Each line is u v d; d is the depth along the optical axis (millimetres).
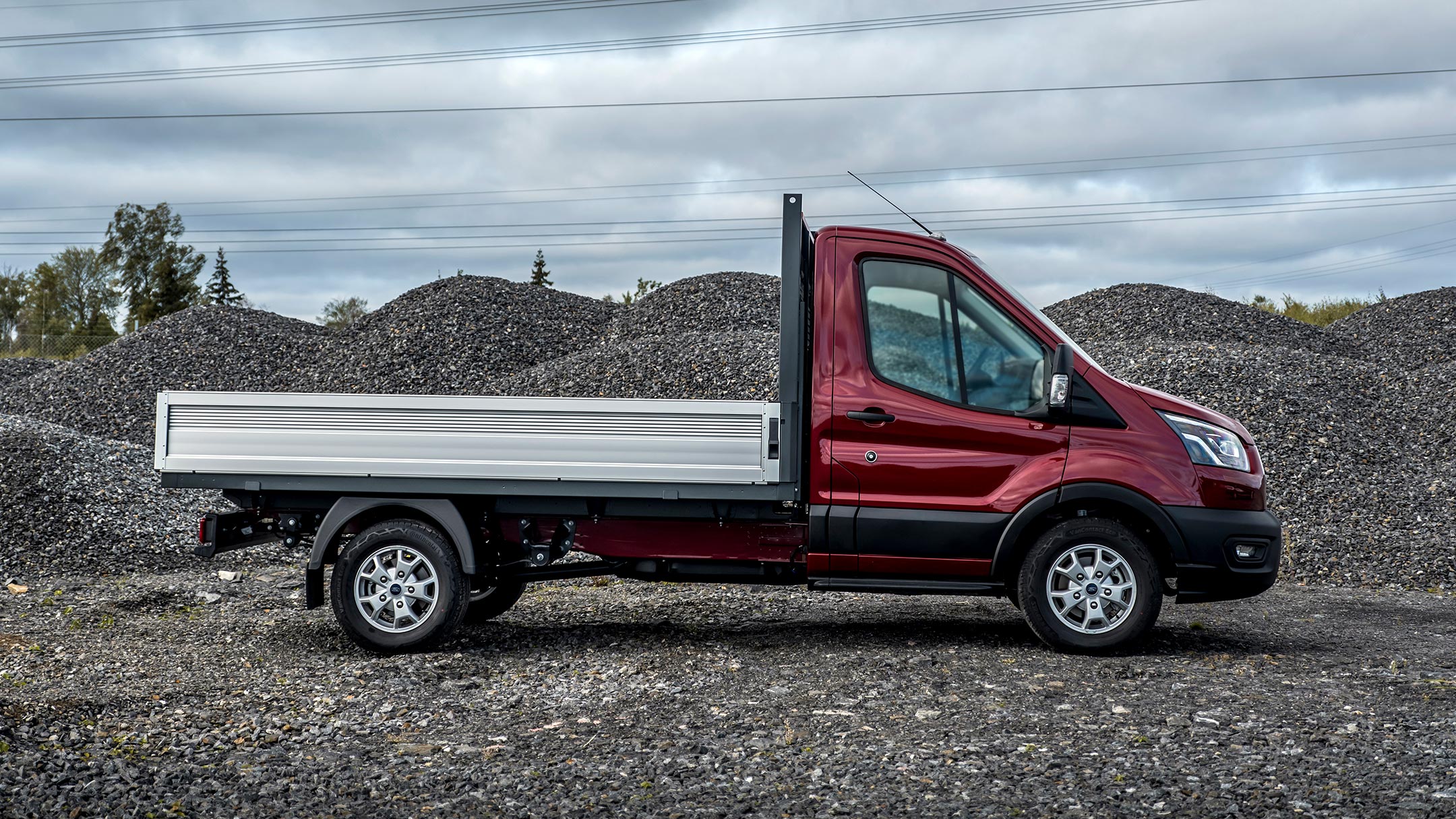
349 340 18391
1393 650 5699
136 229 59812
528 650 5730
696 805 3342
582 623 6562
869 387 5594
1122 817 3174
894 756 3803
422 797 3438
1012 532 5488
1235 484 5531
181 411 5656
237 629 6234
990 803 3309
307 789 3504
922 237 5734
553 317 19297
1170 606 7184
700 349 15523
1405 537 9023
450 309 18609
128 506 9477
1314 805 3227
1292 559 8719
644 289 32000
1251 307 19047
